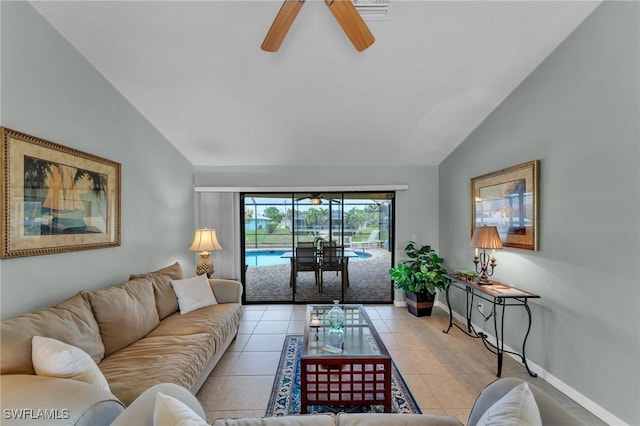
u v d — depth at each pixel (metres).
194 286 3.08
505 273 3.00
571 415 1.08
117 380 1.69
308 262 4.88
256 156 4.34
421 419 1.33
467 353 2.99
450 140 3.90
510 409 0.99
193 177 4.60
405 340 3.30
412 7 2.04
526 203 2.65
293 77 2.73
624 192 1.83
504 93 2.93
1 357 1.36
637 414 1.75
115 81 2.71
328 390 2.10
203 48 2.38
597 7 2.00
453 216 4.19
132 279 2.82
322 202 4.87
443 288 3.96
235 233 4.73
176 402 1.00
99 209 2.52
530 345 2.63
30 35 1.93
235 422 1.32
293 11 1.53
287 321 3.94
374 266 4.91
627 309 1.81
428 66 2.60
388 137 3.83
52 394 1.17
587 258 2.08
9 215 1.75
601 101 1.97
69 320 1.78
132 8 2.04
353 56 2.49
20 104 1.86
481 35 2.27
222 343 2.58
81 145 2.36
